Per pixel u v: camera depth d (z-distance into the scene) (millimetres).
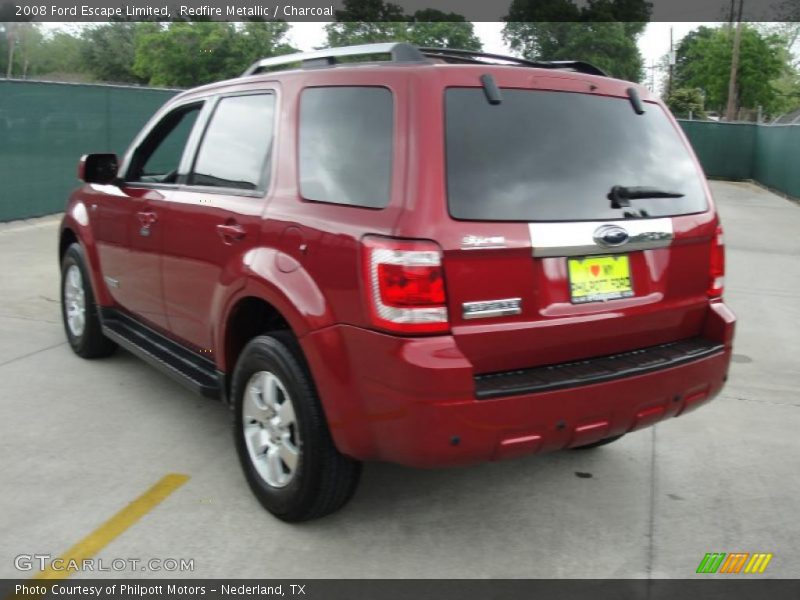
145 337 4645
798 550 3334
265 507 3432
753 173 29453
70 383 5023
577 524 3498
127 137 13531
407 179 2779
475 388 2754
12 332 6125
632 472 4051
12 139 11133
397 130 2875
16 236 10445
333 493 3184
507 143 2934
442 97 2857
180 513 3449
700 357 3301
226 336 3637
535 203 2918
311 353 2990
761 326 7250
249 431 3494
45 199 11914
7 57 50375
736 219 16297
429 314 2701
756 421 4836
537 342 2932
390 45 3248
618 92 3346
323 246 2973
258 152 3596
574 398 2900
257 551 3178
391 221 2756
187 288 4004
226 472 3859
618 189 3148
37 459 3926
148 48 40031
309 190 3207
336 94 3221
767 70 48625
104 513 3424
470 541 3320
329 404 2967
